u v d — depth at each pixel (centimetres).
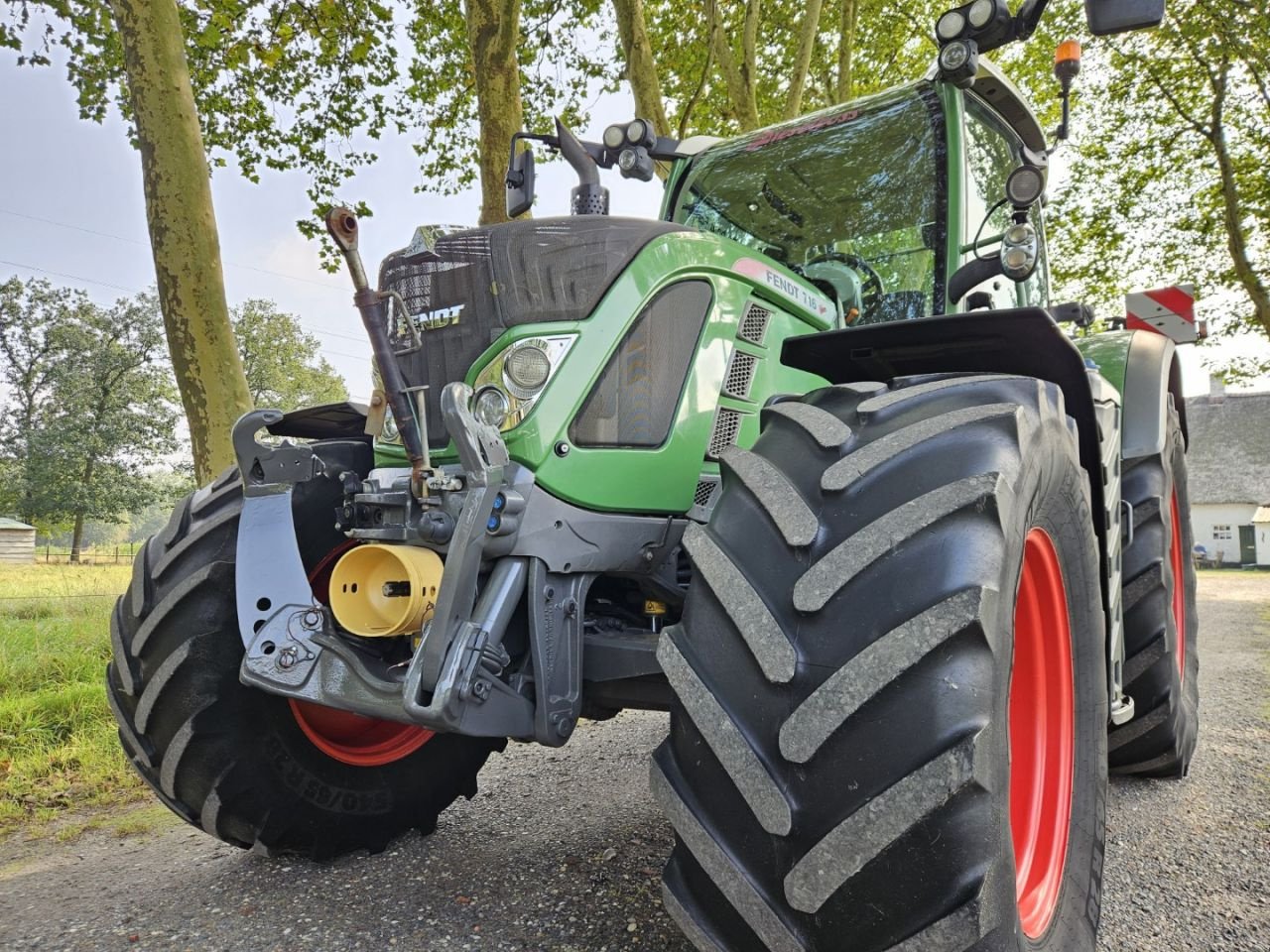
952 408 148
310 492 233
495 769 341
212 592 217
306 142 1123
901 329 174
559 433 182
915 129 284
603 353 189
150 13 528
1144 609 288
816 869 117
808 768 120
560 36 1180
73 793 321
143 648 220
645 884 225
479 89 681
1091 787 183
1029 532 154
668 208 336
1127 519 274
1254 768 324
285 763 226
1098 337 356
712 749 126
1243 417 4350
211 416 539
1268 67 1226
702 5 1180
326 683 185
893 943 114
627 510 193
